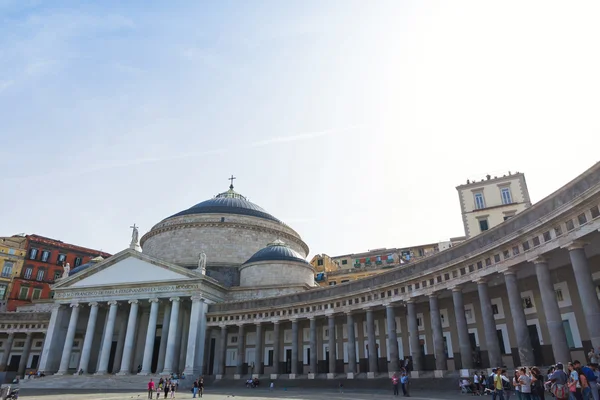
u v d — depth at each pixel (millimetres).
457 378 34156
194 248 81000
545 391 24969
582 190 24266
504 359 37094
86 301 66062
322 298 51719
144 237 90062
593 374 16672
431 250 92125
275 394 38844
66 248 103500
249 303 60031
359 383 44031
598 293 30406
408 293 41250
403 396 30969
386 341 49906
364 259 96688
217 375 58688
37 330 74938
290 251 73750
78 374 60438
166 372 57219
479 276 33094
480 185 63688
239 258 80812
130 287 64438
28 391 48031
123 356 60281
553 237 26625
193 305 60375
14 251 95438
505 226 30906
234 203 90125
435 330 37531
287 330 60250
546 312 26641
